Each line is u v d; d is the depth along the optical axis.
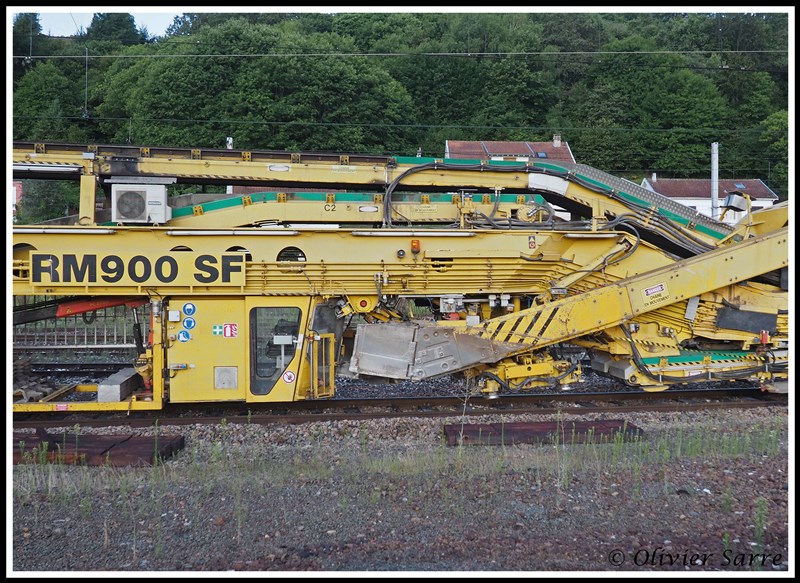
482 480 5.47
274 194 8.23
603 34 66.62
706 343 8.88
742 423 7.42
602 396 8.67
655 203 8.87
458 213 8.45
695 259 8.10
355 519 4.74
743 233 8.67
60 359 11.41
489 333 7.76
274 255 7.68
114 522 4.71
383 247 7.79
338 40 57.19
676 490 5.30
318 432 7.07
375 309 8.10
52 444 6.34
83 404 7.51
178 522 4.71
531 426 6.98
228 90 43.75
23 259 7.46
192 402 7.94
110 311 12.47
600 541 4.38
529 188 8.72
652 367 8.38
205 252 7.58
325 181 8.31
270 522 4.69
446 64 57.81
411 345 7.69
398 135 48.88
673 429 7.21
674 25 65.62
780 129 50.72
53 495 5.20
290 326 7.83
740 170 52.44
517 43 60.50
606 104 56.34
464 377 8.32
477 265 7.96
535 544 4.31
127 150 7.96
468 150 44.12
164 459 6.22
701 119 53.78
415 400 8.40
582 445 6.52
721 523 4.68
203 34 46.69
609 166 53.59
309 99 43.81
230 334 7.70
